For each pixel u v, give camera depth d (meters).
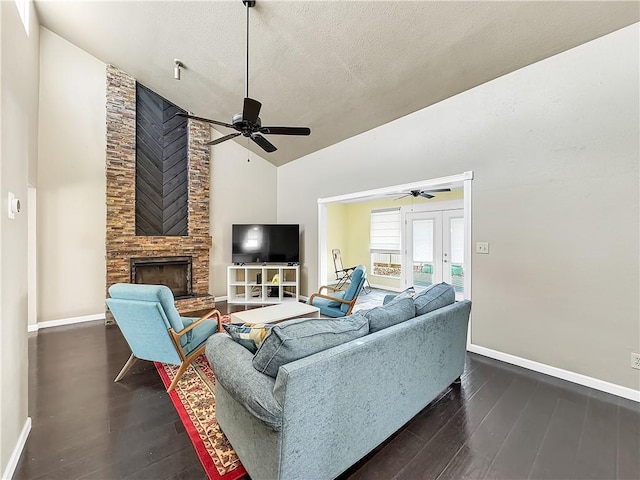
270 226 5.58
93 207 4.36
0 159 1.44
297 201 5.91
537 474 1.55
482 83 3.10
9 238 1.58
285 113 4.43
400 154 3.94
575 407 2.18
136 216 4.71
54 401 2.23
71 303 4.20
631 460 1.65
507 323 2.96
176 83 4.48
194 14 3.14
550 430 1.91
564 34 2.41
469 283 3.24
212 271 5.58
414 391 1.92
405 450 1.73
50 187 4.03
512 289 2.92
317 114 4.27
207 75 4.07
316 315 3.64
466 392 2.39
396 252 6.84
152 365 2.87
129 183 4.52
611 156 2.36
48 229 4.03
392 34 2.73
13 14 1.76
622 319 2.33
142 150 4.77
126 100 4.51
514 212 2.89
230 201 5.79
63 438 1.81
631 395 2.28
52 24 3.84
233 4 2.87
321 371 1.31
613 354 2.37
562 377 2.62
